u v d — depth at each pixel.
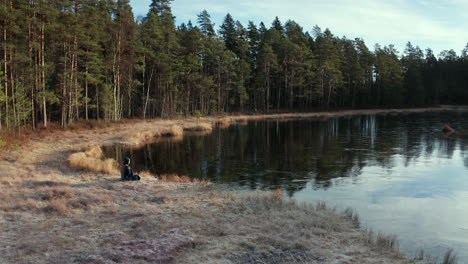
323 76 81.88
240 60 73.56
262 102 82.25
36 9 29.98
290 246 7.19
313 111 77.56
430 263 7.00
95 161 18.27
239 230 8.20
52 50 41.06
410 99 96.44
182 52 62.72
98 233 7.84
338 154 24.56
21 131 28.78
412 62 105.94
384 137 33.78
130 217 9.28
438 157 22.95
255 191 14.10
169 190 13.12
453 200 13.12
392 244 7.94
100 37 41.09
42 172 15.94
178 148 27.30
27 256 6.39
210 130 41.78
